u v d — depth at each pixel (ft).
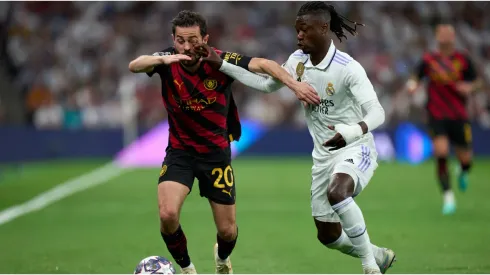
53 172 163.43
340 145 53.57
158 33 225.56
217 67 54.44
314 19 55.36
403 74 205.46
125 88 192.75
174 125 55.93
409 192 123.34
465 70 103.76
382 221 91.71
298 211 103.04
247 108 202.28
